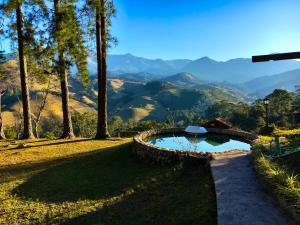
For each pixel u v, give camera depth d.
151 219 8.62
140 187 11.77
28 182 13.48
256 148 12.75
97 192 11.83
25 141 24.52
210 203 8.12
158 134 22.91
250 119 76.88
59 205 10.68
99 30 24.55
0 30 26.11
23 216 9.87
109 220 9.04
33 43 24.05
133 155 16.88
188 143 19.81
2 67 31.31
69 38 23.58
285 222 6.27
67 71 25.78
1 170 15.82
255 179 9.33
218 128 23.47
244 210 7.03
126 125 96.31
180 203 9.10
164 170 13.16
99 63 25.08
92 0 23.16
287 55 8.55
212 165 11.33
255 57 8.80
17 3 23.33
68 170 15.18
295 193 6.88
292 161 10.22
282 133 20.33
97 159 17.08
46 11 23.91
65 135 26.33
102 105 25.41
